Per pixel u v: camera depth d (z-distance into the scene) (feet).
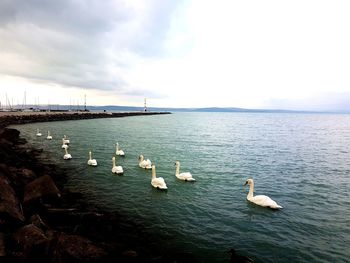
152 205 57.88
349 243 44.55
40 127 242.99
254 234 46.50
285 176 86.63
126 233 44.83
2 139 122.01
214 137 198.59
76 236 36.94
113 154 119.34
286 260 39.24
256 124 395.14
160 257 38.14
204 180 78.89
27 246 33.35
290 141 183.62
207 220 51.39
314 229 49.11
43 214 48.55
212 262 38.06
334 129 318.65
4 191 45.88
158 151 130.82
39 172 79.20
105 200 59.77
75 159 104.68
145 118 510.58
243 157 118.73
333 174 91.09
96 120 380.37
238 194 66.80
